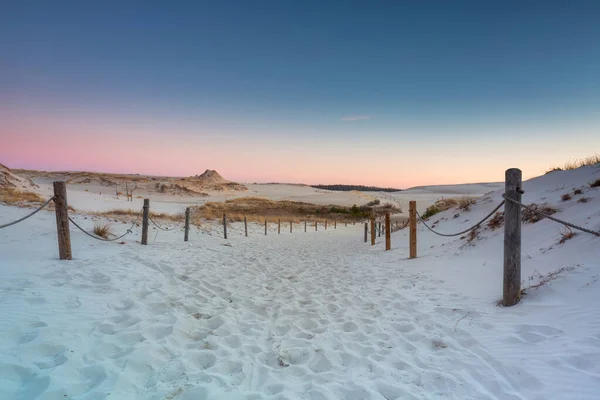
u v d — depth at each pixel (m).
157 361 3.51
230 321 4.90
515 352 3.70
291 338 4.47
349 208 59.25
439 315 5.11
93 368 3.20
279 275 8.30
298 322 5.08
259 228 24.73
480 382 3.28
